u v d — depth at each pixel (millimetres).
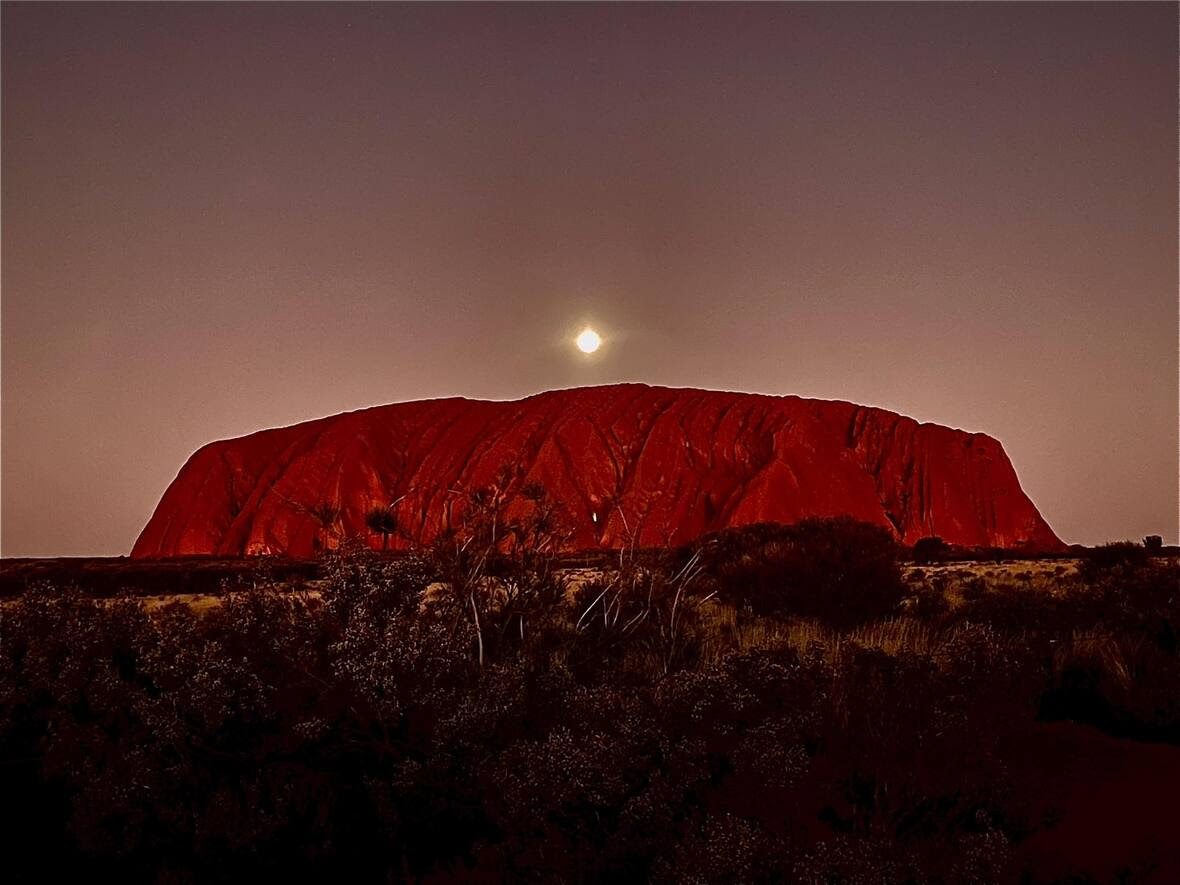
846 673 5363
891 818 4488
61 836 6195
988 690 5199
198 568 52344
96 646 6906
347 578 7102
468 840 5359
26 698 6582
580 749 4598
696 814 4383
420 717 5672
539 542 9648
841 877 3748
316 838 5371
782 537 16672
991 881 3926
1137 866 4887
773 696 5223
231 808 5281
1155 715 7891
